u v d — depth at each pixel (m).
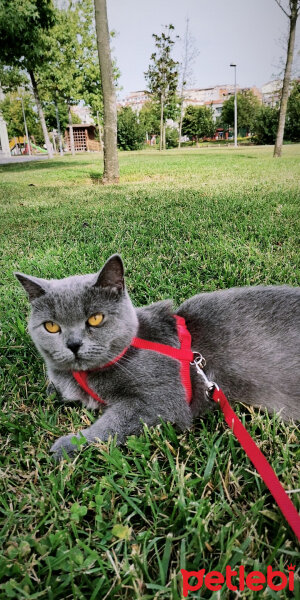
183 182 1.94
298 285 0.61
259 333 0.38
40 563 0.24
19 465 0.32
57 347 0.36
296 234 0.86
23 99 7.93
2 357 0.47
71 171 2.79
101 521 0.26
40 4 2.92
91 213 1.24
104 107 2.04
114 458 0.31
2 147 8.10
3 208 1.44
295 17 2.76
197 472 0.31
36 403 0.40
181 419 0.35
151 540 0.25
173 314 0.41
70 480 0.30
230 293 0.43
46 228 1.09
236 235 0.88
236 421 0.31
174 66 6.23
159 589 0.22
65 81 4.81
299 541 0.24
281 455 0.32
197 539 0.24
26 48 3.02
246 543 0.25
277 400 0.37
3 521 0.27
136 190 1.73
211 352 0.38
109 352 0.36
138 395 0.36
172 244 0.84
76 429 0.36
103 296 0.36
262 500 0.27
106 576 0.23
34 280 0.37
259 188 1.53
